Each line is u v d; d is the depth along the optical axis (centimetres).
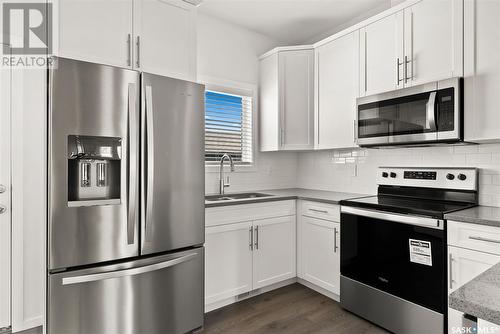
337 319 224
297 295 265
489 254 158
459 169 216
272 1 268
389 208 204
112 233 166
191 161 199
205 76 294
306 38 347
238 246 243
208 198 281
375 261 213
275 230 268
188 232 198
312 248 267
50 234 150
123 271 167
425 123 201
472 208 195
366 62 245
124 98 171
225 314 231
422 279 186
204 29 293
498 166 202
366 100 237
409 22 214
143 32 189
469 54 185
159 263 181
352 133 256
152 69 192
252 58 328
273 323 219
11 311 204
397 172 254
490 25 177
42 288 214
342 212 237
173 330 192
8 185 202
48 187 151
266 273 262
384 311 207
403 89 213
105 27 176
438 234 178
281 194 290
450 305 60
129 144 171
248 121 328
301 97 298
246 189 322
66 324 154
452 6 192
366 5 275
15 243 204
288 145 301
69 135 156
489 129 177
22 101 206
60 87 152
